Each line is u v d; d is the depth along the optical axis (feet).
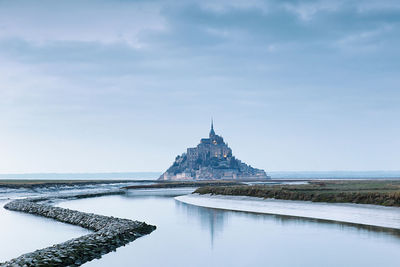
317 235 161.68
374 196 238.68
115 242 146.82
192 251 137.39
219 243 150.61
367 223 186.39
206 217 231.30
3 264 105.91
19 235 170.81
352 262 118.52
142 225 183.73
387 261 118.83
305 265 116.98
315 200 266.16
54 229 187.11
